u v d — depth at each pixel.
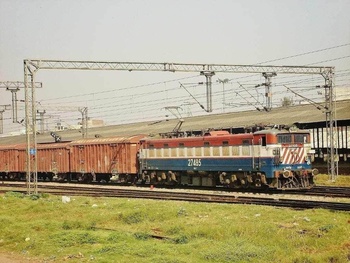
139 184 43.34
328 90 38.38
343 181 37.34
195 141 36.69
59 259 16.27
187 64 34.72
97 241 18.53
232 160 33.59
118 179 44.94
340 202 24.16
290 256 14.71
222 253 15.32
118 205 27.41
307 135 32.09
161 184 40.56
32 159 55.00
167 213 23.09
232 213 22.94
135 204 27.17
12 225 22.42
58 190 39.41
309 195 28.94
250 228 18.42
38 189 41.28
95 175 47.28
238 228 18.52
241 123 49.47
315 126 47.38
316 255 14.61
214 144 35.06
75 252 16.97
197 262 14.57
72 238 18.89
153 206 25.81
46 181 55.44
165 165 39.50
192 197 29.14
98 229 21.12
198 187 37.44
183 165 37.75
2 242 19.59
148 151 41.28
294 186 31.14
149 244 17.22
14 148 57.50
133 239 18.31
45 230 21.22
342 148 45.19
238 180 33.81
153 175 40.91
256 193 31.78
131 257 15.67
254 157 31.84
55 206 28.16
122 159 43.62
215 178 35.59
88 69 33.97
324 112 39.88
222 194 30.34
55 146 52.41
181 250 16.23
